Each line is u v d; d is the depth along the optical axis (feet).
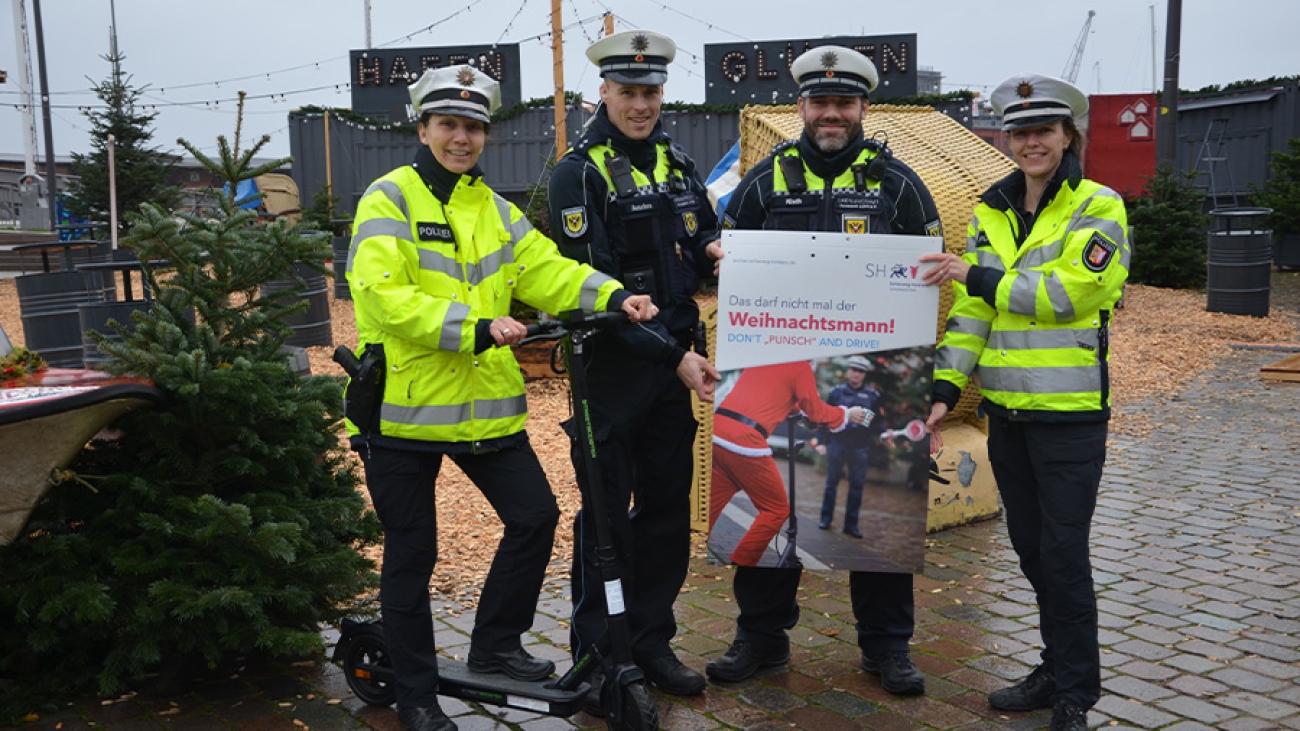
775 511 12.45
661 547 12.83
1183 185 57.21
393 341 11.40
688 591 16.20
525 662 11.99
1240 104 69.62
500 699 11.69
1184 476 22.67
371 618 13.87
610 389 12.28
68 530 12.67
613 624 11.02
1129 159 65.21
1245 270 45.29
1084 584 11.46
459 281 11.60
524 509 11.85
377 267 11.10
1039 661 13.64
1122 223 11.51
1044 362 11.55
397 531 11.59
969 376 12.30
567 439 25.21
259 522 12.50
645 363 12.32
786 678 13.17
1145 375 34.37
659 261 12.44
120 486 12.35
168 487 12.53
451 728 11.45
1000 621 14.97
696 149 58.95
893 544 12.25
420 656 11.57
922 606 15.56
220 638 12.33
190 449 13.01
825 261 12.02
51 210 93.09
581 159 12.29
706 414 18.19
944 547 18.28
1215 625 14.67
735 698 12.63
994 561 17.52
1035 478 12.03
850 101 12.38
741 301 12.09
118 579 12.36
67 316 33.60
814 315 12.09
